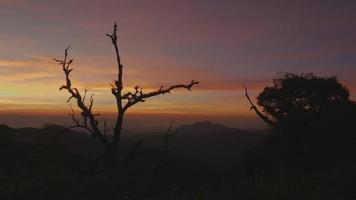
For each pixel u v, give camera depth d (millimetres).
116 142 34344
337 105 46094
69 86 33844
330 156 35344
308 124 40438
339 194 7457
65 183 12180
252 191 6914
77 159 25828
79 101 33750
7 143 27859
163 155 30438
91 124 33719
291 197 6840
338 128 39188
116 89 34688
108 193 11828
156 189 11203
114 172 13219
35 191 11766
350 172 8922
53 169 12898
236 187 7078
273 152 39156
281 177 7156
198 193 7023
